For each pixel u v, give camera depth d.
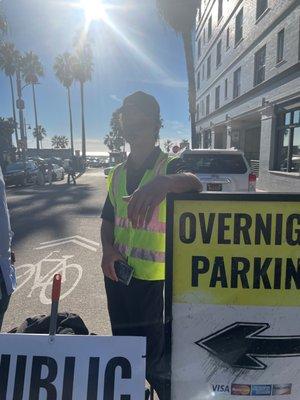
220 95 29.08
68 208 13.13
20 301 4.80
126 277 2.21
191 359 1.90
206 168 8.35
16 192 19.44
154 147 2.31
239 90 23.98
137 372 1.89
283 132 17.47
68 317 2.46
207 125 34.44
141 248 2.21
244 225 1.83
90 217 11.25
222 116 28.44
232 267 1.85
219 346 1.89
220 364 1.89
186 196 1.83
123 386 1.88
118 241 2.32
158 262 2.22
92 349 1.91
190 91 15.45
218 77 29.47
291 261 1.83
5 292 2.41
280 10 16.84
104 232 2.47
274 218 1.81
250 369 1.89
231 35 25.48
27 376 1.89
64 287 5.30
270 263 1.84
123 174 2.36
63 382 1.88
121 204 2.30
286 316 1.85
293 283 1.84
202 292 1.87
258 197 1.80
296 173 15.63
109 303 2.38
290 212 1.80
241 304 1.86
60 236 8.64
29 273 5.95
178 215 1.84
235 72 24.81
